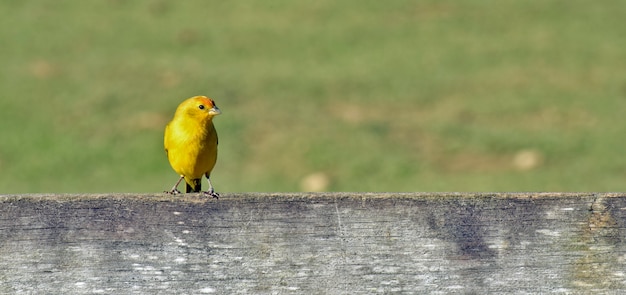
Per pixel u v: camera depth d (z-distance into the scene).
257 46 26.14
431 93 22.81
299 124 20.22
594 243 4.93
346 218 4.88
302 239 4.87
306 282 4.84
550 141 19.47
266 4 29.52
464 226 4.91
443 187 17.12
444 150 19.11
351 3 29.58
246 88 22.61
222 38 26.67
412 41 26.58
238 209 4.88
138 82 22.69
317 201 4.91
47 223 4.78
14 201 4.78
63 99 21.47
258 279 4.81
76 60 24.38
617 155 18.62
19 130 19.78
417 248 4.88
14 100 21.30
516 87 23.14
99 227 4.80
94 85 22.41
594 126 20.52
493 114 21.47
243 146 19.03
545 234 4.92
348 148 18.91
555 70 24.20
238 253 4.84
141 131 19.72
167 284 4.78
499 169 18.17
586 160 18.44
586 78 23.58
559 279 4.89
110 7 29.08
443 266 4.86
